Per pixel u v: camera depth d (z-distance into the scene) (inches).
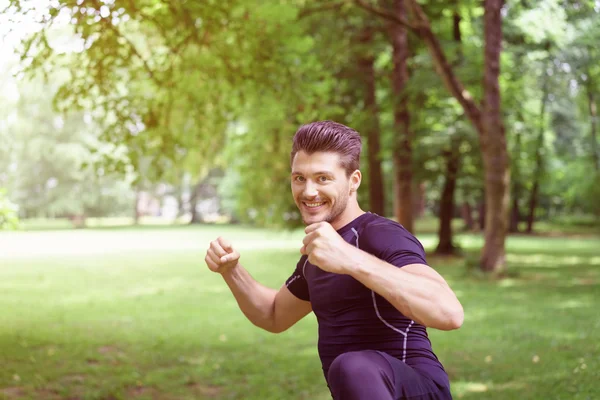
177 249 1163.9
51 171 2110.0
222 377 255.9
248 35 311.3
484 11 612.4
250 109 363.9
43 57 257.8
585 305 450.6
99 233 1854.1
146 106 303.7
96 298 523.8
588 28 769.6
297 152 89.0
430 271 80.0
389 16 587.5
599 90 1027.3
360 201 912.9
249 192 714.8
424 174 810.8
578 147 1418.6
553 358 272.4
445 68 606.9
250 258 925.2
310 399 222.1
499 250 629.6
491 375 248.2
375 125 796.6
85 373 262.5
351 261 75.9
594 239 1355.8
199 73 317.1
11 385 242.1
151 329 373.7
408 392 82.1
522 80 874.1
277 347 320.2
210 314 434.9
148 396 229.0
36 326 383.6
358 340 89.4
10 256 1007.0
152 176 319.0
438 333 350.0
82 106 291.4
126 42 279.6
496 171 616.7
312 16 668.1
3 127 1977.1
